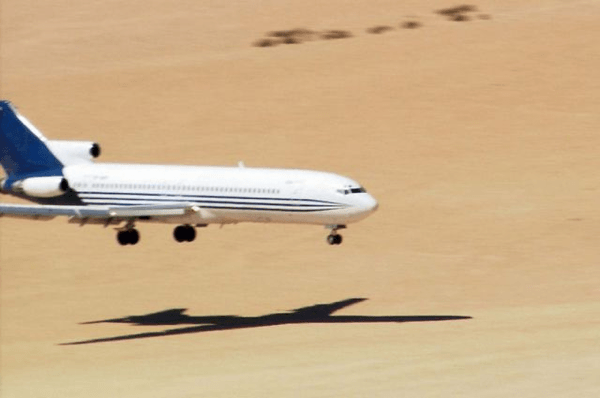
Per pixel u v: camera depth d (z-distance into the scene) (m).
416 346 190.38
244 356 192.38
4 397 169.75
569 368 161.50
